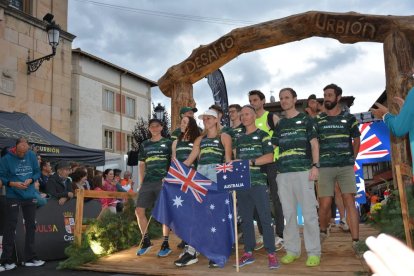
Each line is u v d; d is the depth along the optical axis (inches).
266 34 308.0
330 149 228.8
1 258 235.6
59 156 422.6
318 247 195.6
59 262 259.8
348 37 285.9
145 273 204.4
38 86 617.6
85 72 1063.0
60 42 660.1
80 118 1033.5
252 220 206.1
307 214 195.8
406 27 267.1
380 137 395.9
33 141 396.2
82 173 326.6
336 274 178.1
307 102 299.0
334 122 229.9
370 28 278.1
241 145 208.4
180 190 216.1
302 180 195.9
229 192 217.3
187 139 237.6
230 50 324.5
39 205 270.4
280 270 190.2
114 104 1162.0
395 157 249.0
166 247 242.4
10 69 576.7
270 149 201.0
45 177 327.9
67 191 291.1
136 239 281.7
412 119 115.9
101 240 254.1
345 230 282.7
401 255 18.0
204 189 216.1
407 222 157.9
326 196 236.5
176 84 350.0
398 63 265.4
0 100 560.7
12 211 240.7
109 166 749.3
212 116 224.5
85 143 1043.9
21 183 239.1
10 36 578.9
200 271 197.0
